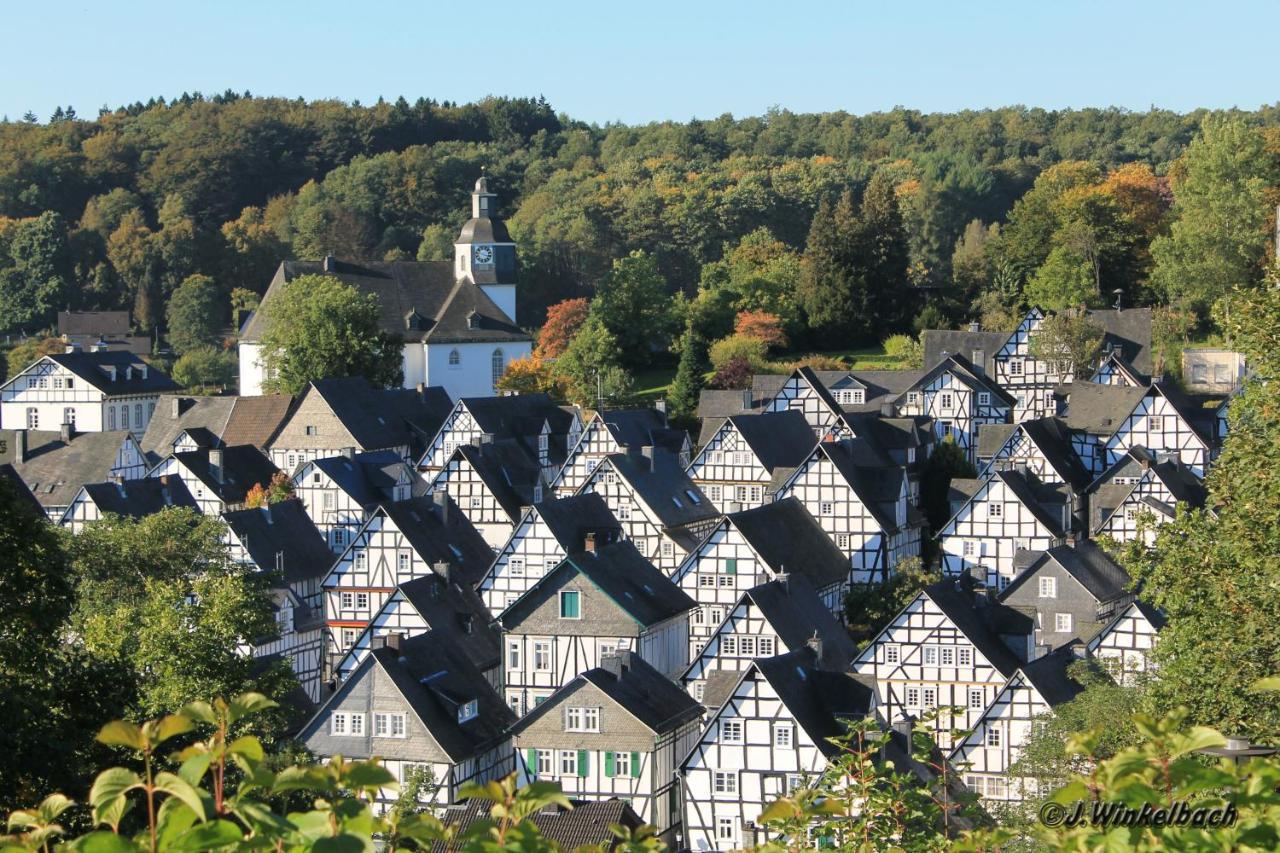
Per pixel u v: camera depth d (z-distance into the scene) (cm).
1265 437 6253
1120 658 10962
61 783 6316
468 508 16425
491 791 2347
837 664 11619
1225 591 6059
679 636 12850
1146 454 15588
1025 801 8056
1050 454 16650
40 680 6769
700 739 9744
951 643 11006
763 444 17112
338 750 10188
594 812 8081
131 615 9606
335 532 17038
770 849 3067
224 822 2144
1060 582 12044
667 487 15788
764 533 13800
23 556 6831
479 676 11188
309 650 13850
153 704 8806
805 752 9569
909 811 4288
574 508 14075
